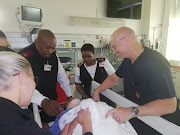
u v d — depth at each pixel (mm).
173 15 3578
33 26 2594
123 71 1245
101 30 3289
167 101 854
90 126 742
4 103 489
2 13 2529
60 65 1599
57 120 1065
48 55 1303
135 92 1149
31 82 575
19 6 2594
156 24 3654
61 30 2975
